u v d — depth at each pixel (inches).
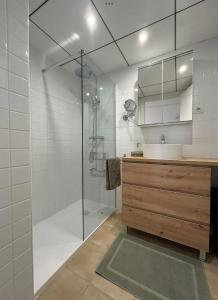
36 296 39.2
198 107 65.5
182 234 53.6
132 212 63.5
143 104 77.4
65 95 88.7
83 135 74.5
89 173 76.4
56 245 57.7
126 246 58.1
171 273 46.4
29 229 34.0
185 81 67.8
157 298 39.4
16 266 31.5
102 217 78.5
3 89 28.1
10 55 29.2
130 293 40.7
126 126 84.1
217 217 51.6
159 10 49.6
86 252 55.2
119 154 86.7
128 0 46.2
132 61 78.5
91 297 39.6
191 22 54.5
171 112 71.2
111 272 46.6
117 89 85.8
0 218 28.2
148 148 65.1
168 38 62.4
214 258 52.0
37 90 72.1
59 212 86.1
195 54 66.1
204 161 49.7
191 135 68.9
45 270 45.9
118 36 60.9
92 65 77.8
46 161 78.3
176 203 54.3
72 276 45.4
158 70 73.5
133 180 62.7
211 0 46.4
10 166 29.6
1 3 27.7
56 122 83.7
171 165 54.9
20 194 31.8
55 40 63.1
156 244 59.2
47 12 49.4
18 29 30.6
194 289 41.6
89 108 77.2
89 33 59.1
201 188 50.1
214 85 63.1
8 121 29.1
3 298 29.1
